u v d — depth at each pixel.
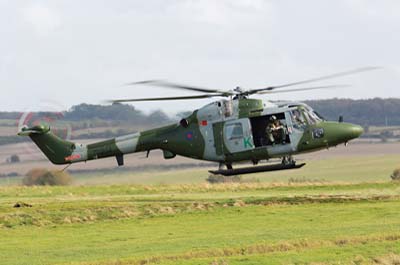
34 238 102.00
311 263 70.62
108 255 83.94
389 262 71.56
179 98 113.38
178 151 119.44
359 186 154.38
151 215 117.50
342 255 74.88
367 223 102.25
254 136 114.81
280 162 118.75
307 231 96.19
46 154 127.38
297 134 114.31
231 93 116.44
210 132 116.62
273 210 118.50
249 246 82.25
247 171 115.62
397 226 96.44
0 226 110.94
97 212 118.50
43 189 154.62
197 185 158.88
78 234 104.31
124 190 151.75
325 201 126.69
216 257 76.06
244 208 121.06
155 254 81.50
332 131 114.75
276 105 115.62
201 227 106.19
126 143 122.81
